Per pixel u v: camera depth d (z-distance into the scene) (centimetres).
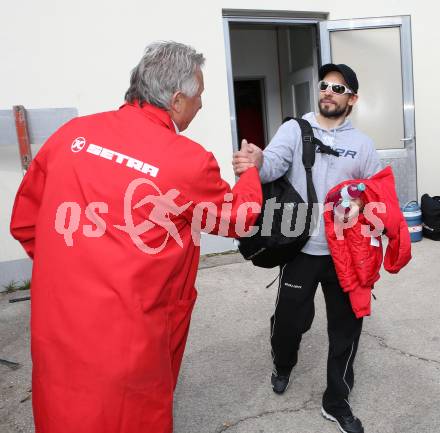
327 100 204
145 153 130
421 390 242
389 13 531
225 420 228
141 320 125
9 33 393
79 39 416
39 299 131
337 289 210
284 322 218
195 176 131
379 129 540
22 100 405
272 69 755
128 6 429
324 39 514
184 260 141
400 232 196
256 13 489
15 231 153
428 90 553
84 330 122
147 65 140
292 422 224
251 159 176
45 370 126
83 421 121
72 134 139
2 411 244
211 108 475
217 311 355
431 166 570
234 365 277
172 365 149
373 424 219
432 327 311
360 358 277
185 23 453
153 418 132
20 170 413
